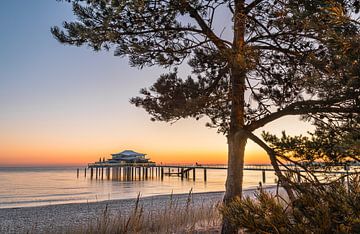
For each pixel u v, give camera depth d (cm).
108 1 509
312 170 395
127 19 555
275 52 582
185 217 858
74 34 557
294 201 267
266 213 259
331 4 275
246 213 261
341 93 370
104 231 755
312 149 386
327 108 439
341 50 264
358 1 314
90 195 3409
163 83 666
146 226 788
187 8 545
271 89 609
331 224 235
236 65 507
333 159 376
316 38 474
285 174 333
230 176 557
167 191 3875
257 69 565
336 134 398
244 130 536
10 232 1216
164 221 820
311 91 513
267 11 535
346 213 239
